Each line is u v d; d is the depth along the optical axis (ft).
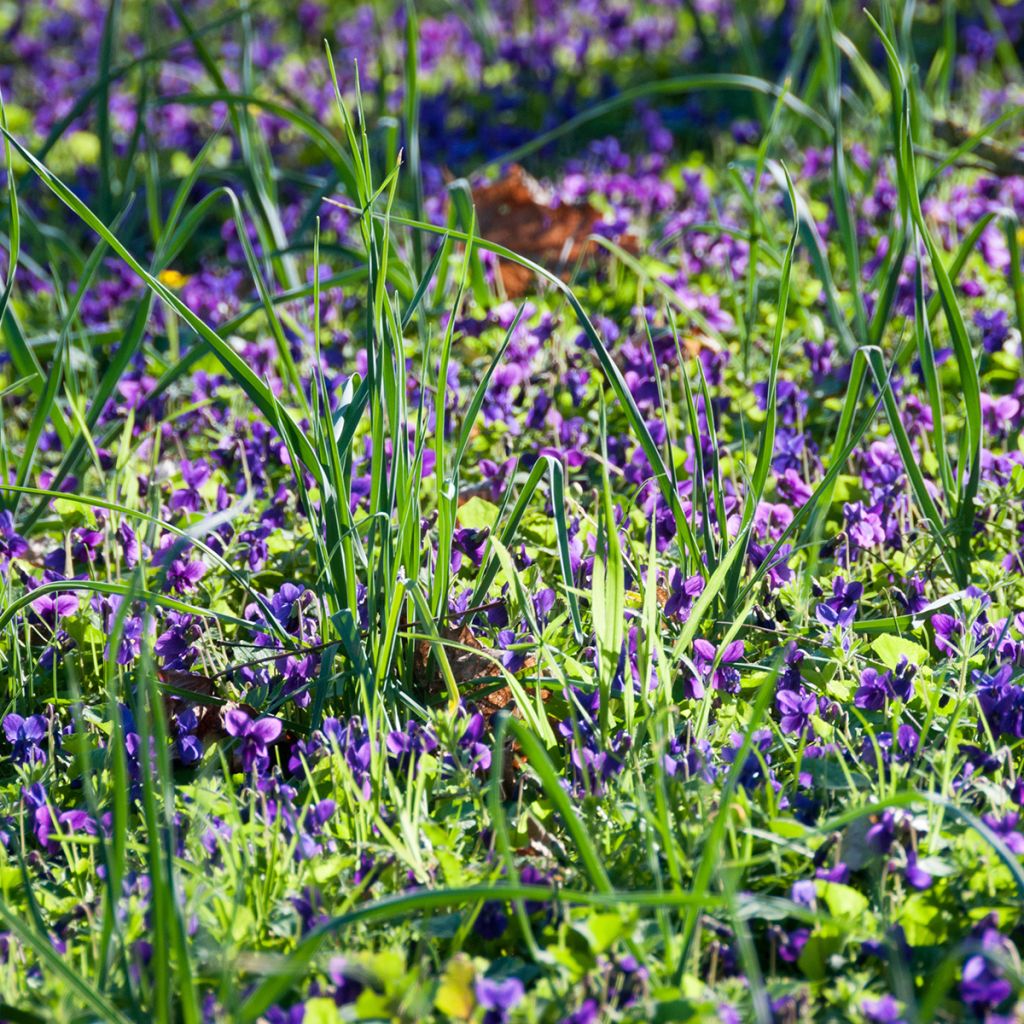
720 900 7.53
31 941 7.46
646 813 8.83
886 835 9.00
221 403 18.24
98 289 22.16
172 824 8.29
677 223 22.79
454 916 8.91
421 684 11.73
